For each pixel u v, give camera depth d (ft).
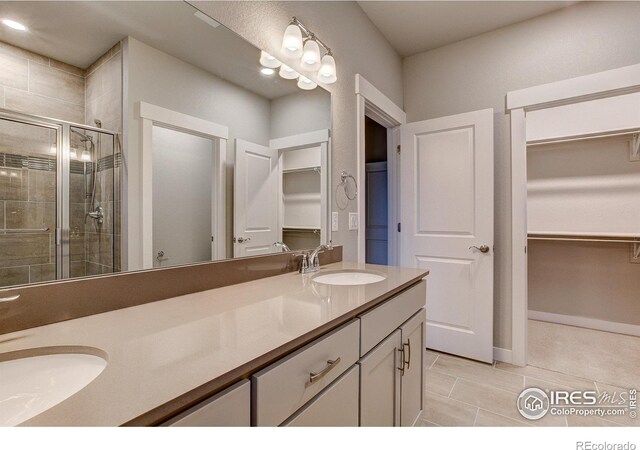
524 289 7.52
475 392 6.39
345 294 3.73
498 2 6.92
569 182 10.43
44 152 2.76
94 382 1.74
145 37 3.50
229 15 4.32
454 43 8.49
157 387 1.70
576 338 9.24
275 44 4.99
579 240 9.71
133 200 3.39
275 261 4.99
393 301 4.16
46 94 2.79
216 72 4.24
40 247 2.71
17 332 2.45
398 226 9.14
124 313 2.97
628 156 9.58
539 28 7.39
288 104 5.28
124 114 3.34
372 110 7.89
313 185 5.80
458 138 8.08
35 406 1.97
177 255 3.78
